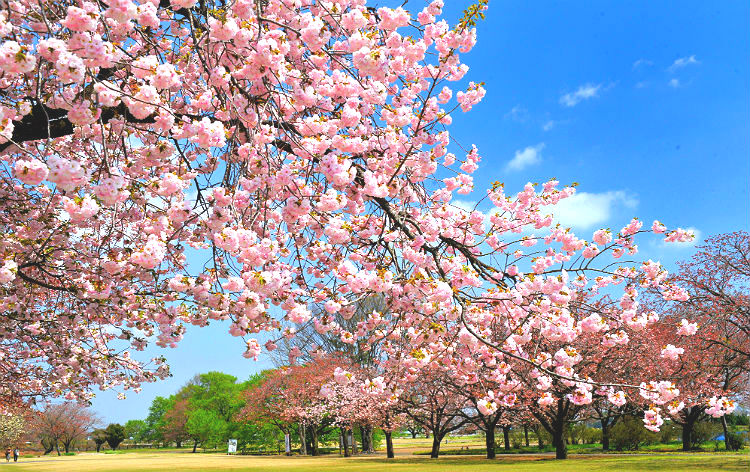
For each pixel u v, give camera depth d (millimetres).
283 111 4211
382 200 4941
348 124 4176
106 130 4043
